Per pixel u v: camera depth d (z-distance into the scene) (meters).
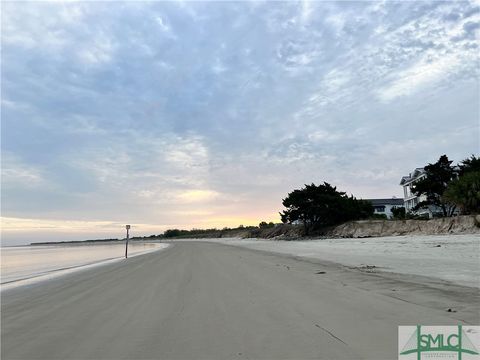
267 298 9.42
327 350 5.19
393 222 45.78
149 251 53.06
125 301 10.13
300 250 31.22
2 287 16.16
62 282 16.48
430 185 43.53
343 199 59.94
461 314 6.63
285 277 13.58
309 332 6.09
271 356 5.07
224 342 5.83
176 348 5.65
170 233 195.88
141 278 15.80
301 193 61.53
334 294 9.41
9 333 7.08
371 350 5.12
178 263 23.66
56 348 5.92
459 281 10.21
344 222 57.44
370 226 48.56
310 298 9.06
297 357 4.97
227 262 22.47
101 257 42.81
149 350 5.62
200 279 14.30
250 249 39.50
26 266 31.95
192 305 9.02
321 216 60.72
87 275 19.16
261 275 14.62
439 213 45.72
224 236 125.25
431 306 7.36
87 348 5.85
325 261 19.38
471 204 34.12
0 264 36.09
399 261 16.45
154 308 8.89
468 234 30.36
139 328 6.99
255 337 6.00
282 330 6.32
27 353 5.72
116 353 5.55
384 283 10.64
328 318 6.94
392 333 5.82
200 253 35.75
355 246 30.09
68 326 7.42
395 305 7.68
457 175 43.78
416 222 41.44
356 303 8.13
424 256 17.72
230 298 9.72
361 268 14.91
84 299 10.92
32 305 10.45
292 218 62.97
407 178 68.25
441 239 28.03
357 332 5.95
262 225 106.50
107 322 7.62
